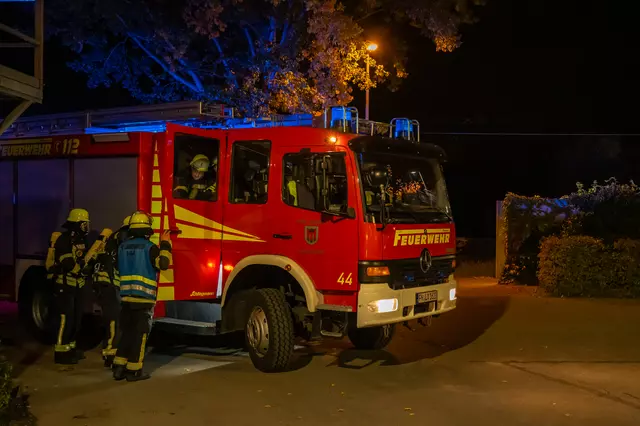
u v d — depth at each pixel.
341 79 16.78
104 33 18.06
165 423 6.06
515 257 15.16
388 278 7.43
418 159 8.28
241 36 18.31
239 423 6.06
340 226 7.37
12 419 6.07
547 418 6.17
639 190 14.90
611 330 9.92
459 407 6.49
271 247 7.80
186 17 15.68
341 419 6.16
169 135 7.89
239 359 8.55
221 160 8.18
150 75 19.56
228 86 17.94
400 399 6.75
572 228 14.39
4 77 6.78
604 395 6.87
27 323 9.59
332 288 7.42
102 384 7.34
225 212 8.14
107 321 7.99
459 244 26.00
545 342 9.23
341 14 16.34
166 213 7.80
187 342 9.66
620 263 12.72
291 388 7.15
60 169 9.17
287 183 7.76
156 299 7.56
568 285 12.92
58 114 10.14
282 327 7.62
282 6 16.48
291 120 8.89
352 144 7.37
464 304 12.19
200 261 8.02
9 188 9.78
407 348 9.03
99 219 8.76
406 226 7.69
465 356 8.53
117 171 8.56
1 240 9.88
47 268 8.28
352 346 9.22
